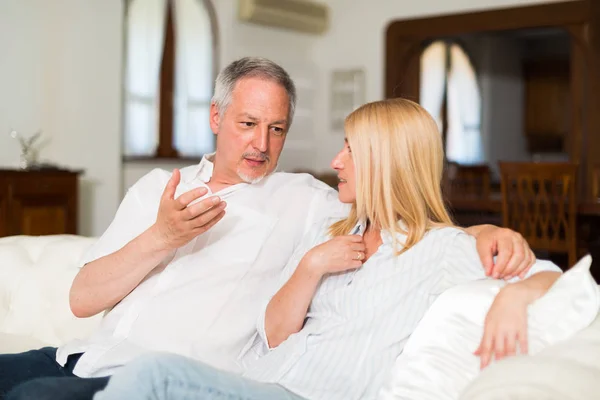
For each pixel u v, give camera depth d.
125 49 6.23
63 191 4.97
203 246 1.78
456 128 8.95
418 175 1.54
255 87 1.81
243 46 7.13
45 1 5.28
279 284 1.72
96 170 5.58
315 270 1.53
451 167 7.72
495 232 1.50
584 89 6.35
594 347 1.25
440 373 1.32
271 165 1.88
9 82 5.11
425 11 7.07
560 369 1.16
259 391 1.27
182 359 1.21
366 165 1.56
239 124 1.83
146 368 1.16
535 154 10.24
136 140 6.36
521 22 6.52
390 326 1.46
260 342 1.73
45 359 1.74
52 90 5.33
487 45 9.38
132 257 1.64
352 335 1.48
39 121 5.27
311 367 1.47
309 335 1.52
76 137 5.46
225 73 1.87
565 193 4.33
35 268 2.22
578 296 1.31
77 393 1.42
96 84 5.55
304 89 7.66
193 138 6.82
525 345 1.28
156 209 1.85
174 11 6.62
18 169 4.69
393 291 1.49
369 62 7.47
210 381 1.22
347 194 1.65
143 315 1.72
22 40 5.16
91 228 5.55
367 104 1.60
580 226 4.48
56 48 5.35
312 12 7.51
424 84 8.45
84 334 2.09
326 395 1.41
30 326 2.14
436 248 1.51
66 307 2.12
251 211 1.83
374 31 7.43
